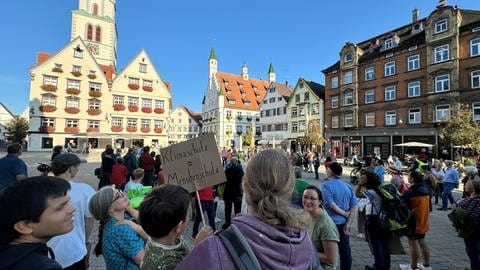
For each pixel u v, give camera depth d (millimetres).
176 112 83688
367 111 33594
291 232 1216
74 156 3172
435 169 10969
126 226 2330
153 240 1717
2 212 1250
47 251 1364
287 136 47500
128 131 43969
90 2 50156
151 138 45688
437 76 26812
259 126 65625
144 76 45781
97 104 42156
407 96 29453
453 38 25594
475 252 3965
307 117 42875
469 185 4168
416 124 28469
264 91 70750
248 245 1079
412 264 4488
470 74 24641
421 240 4520
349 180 17016
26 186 1329
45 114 38406
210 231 1667
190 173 3096
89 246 3223
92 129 41344
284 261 1098
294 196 3904
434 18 27109
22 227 1270
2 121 73938
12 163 4672
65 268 2551
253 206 1288
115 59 57125
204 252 1087
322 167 26625
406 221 3998
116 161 9133
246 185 1325
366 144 33656
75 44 40844
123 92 43969
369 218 4184
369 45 36031
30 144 37531
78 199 2818
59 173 3014
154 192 1756
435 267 4758
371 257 5152
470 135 20422
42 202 1311
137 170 5656
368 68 33812
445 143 22297
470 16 25594
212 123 66188
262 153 1378
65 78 39969
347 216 4121
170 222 1645
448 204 10453
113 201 2385
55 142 39062
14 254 1216
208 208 6180
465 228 4008
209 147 3135
